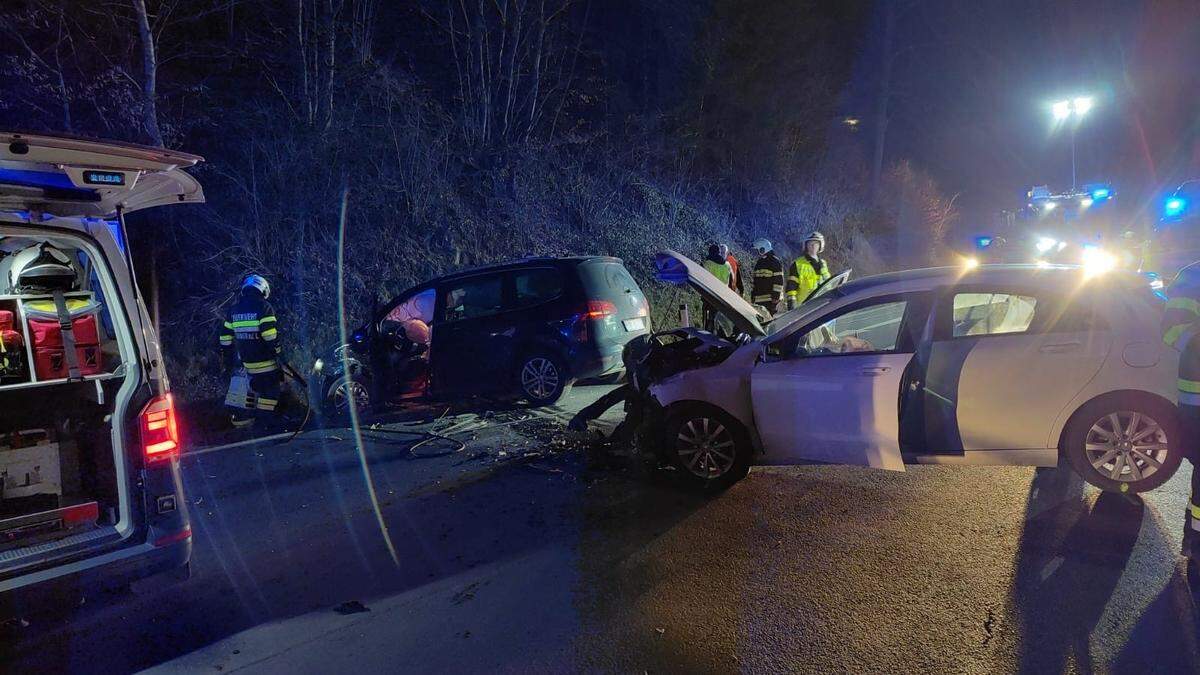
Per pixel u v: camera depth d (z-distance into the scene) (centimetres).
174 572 369
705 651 332
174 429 363
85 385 369
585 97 1577
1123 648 312
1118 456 450
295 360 981
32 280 365
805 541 436
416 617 379
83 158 322
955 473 530
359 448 691
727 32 1905
